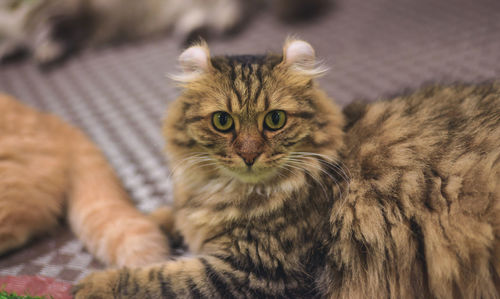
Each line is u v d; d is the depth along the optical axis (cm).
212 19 150
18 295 62
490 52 117
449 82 71
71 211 72
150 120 105
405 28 144
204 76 59
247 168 59
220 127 59
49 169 72
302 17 160
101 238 67
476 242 56
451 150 59
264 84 59
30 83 131
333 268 60
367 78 114
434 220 57
